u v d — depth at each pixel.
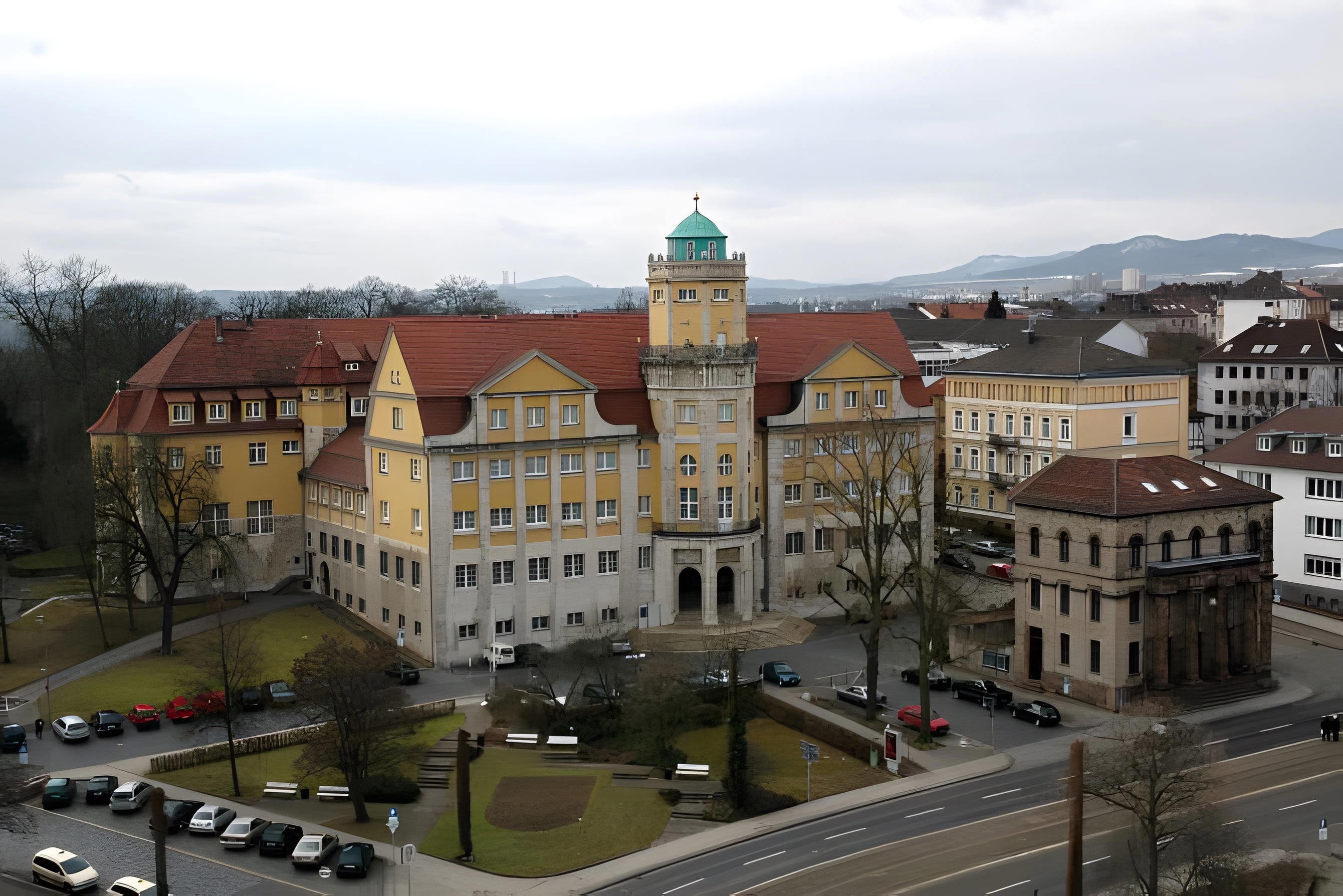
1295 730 90.88
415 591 109.69
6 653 107.00
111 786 78.88
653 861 70.88
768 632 116.75
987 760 85.81
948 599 108.00
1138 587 95.75
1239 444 133.00
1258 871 67.00
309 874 68.94
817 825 75.94
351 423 131.38
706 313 116.31
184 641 111.25
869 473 116.81
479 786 81.75
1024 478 151.75
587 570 114.12
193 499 114.00
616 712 91.75
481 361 111.81
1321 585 125.12
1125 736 68.75
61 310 194.25
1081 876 60.34
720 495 117.19
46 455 180.75
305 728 88.25
